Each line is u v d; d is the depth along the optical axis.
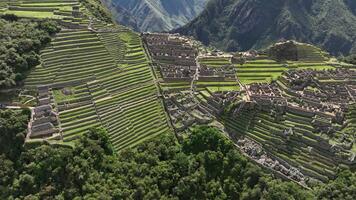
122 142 129.62
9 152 121.44
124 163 120.25
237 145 129.88
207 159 122.06
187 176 118.50
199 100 147.88
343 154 120.25
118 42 172.75
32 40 151.25
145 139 131.75
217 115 141.25
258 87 151.50
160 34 190.50
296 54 181.12
